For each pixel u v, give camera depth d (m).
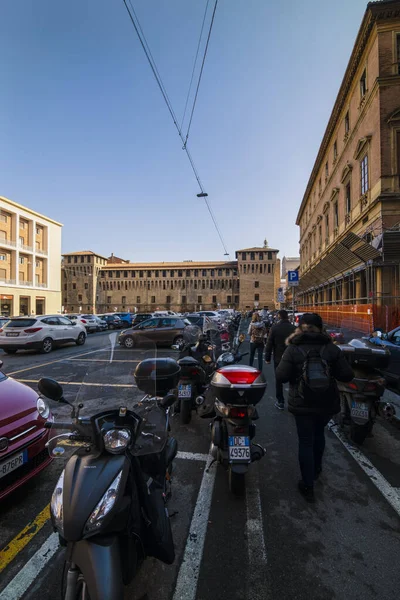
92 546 1.63
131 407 2.37
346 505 2.95
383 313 12.79
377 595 2.01
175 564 2.27
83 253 86.25
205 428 4.86
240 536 2.54
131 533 1.83
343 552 2.37
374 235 15.25
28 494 3.18
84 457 1.96
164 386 3.61
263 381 3.09
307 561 2.29
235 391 3.01
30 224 55.19
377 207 15.18
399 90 14.83
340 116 22.56
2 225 49.41
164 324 13.96
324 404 3.00
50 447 2.26
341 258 15.41
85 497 1.69
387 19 15.01
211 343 6.53
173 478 3.43
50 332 13.58
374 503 2.98
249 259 81.38
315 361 2.91
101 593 1.49
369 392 4.13
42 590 2.09
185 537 2.54
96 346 15.15
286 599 1.98
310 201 37.75
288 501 3.01
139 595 2.02
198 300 84.38
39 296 56.12
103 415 2.16
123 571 1.77
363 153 17.44
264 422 5.05
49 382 2.22
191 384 5.04
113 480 1.79
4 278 49.06
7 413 3.05
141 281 86.69
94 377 2.62
